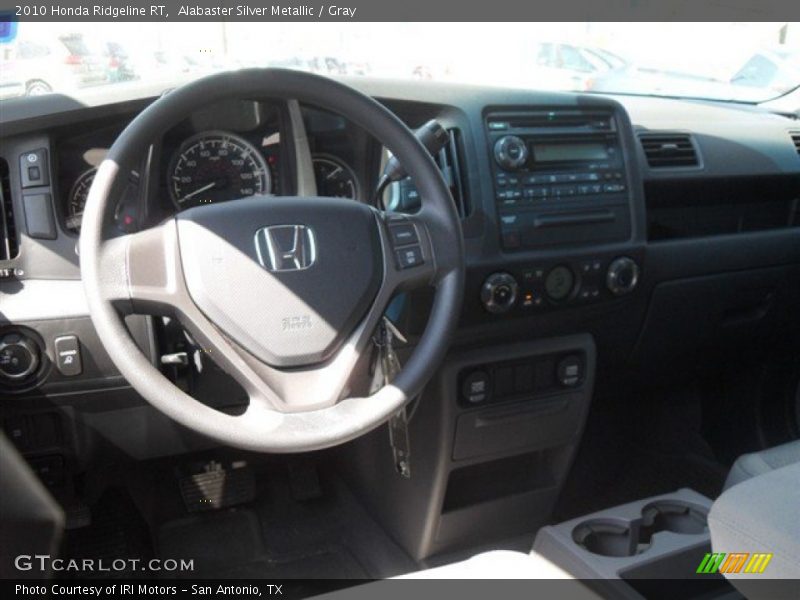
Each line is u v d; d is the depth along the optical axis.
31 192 1.49
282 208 1.26
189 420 1.18
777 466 1.42
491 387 1.77
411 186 1.70
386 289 1.29
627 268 1.84
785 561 1.09
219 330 1.22
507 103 1.72
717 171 2.12
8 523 1.24
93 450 1.64
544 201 1.75
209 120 1.57
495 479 1.96
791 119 2.42
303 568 1.99
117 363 1.18
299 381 1.24
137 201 1.47
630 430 2.40
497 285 1.70
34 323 1.47
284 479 2.29
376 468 2.04
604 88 2.39
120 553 1.99
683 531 1.51
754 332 2.22
